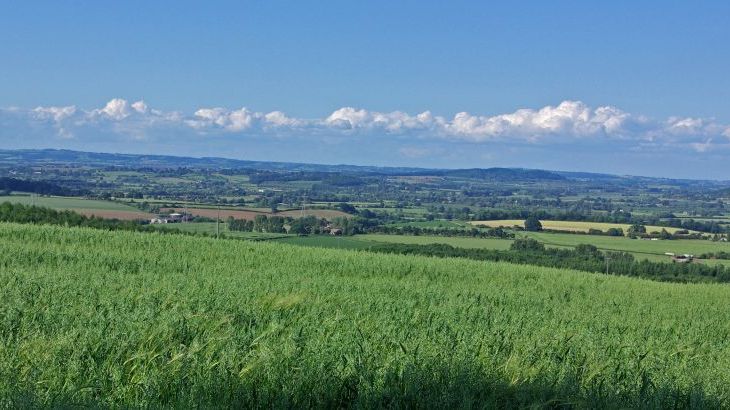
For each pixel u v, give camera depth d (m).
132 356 8.40
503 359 9.61
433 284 23.23
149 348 8.88
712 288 30.81
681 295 26.77
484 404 7.92
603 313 18.38
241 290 15.75
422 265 29.73
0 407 6.86
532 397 8.31
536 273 30.44
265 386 7.97
